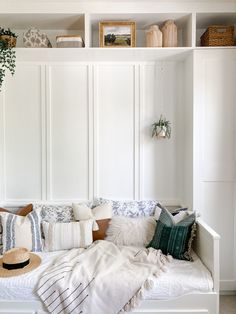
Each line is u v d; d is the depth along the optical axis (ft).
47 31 8.92
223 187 8.07
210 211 8.09
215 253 5.99
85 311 5.69
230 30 7.93
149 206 8.41
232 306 7.45
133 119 8.88
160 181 8.98
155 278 5.91
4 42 7.52
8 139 8.82
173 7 7.73
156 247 7.04
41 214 8.01
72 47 7.84
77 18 8.08
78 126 8.87
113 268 6.23
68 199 8.95
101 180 8.96
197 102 7.98
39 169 8.89
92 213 8.00
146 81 8.84
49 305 5.74
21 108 8.79
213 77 7.97
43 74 8.73
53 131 8.86
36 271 6.23
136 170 8.94
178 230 6.89
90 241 7.50
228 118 8.01
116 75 8.82
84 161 8.93
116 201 8.69
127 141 8.91
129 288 5.78
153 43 7.95
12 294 5.86
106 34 7.97
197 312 5.87
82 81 8.81
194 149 8.03
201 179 8.06
